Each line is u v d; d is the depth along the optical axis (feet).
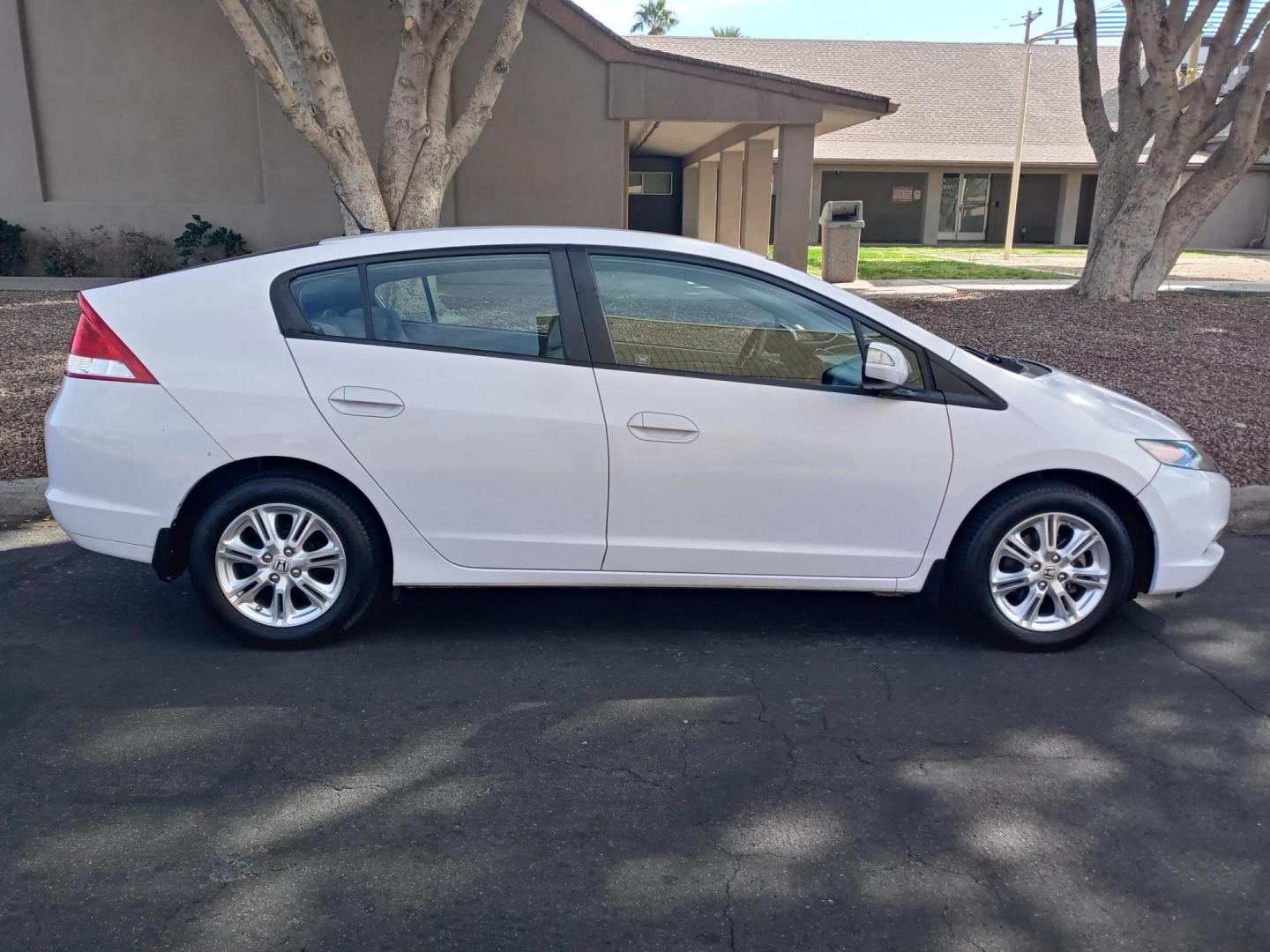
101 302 14.05
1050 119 108.88
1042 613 14.92
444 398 13.75
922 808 10.82
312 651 14.46
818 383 14.17
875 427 14.07
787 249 49.26
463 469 13.85
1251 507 20.71
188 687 13.33
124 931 8.82
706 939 8.84
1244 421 26.23
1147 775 11.53
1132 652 14.79
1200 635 15.43
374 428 13.69
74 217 49.80
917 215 105.50
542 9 46.70
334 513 13.97
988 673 14.07
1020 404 14.33
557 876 9.65
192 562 14.05
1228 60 41.81
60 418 13.99
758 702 13.15
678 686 13.57
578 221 49.14
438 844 10.11
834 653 14.64
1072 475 14.64
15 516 20.27
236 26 25.71
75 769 11.35
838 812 10.73
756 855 10.00
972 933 8.96
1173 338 36.86
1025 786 11.25
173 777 11.23
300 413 13.64
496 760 11.68
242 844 10.07
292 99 27.02
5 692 13.12
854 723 12.64
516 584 14.37
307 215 50.29
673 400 13.89
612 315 14.10
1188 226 45.55
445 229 14.73
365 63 48.03
